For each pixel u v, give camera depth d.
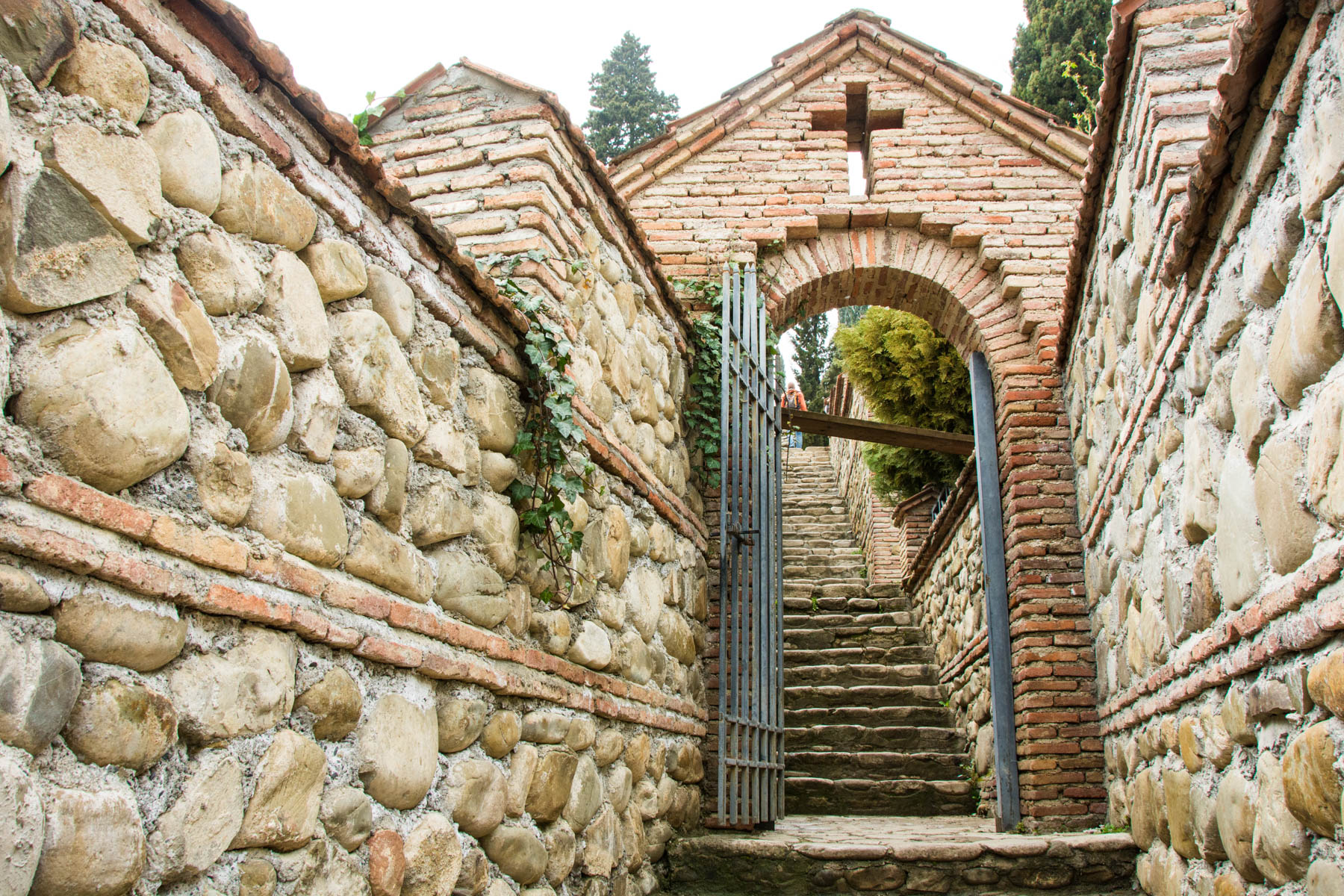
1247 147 2.46
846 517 15.22
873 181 6.91
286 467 2.17
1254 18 2.11
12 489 1.50
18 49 1.58
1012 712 5.94
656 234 6.68
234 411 2.00
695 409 5.65
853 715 8.09
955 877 4.44
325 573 2.24
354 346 2.44
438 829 2.59
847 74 7.23
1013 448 6.22
